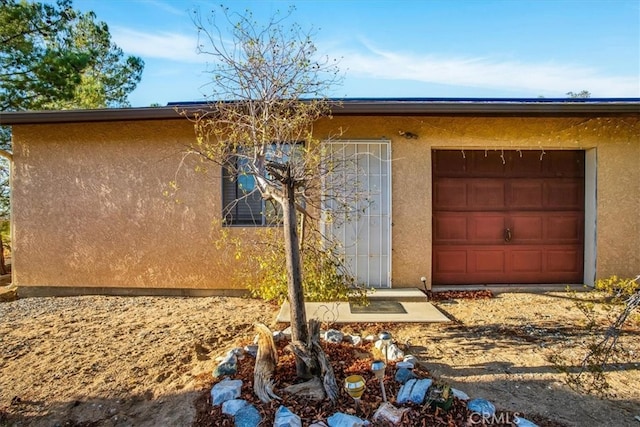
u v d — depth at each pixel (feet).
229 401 9.67
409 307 18.25
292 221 10.80
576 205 22.70
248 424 8.71
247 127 14.20
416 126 21.47
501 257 22.70
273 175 10.97
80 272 21.75
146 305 19.53
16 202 21.84
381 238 21.39
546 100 22.20
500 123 21.56
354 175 20.58
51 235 21.79
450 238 22.59
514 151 22.59
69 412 9.95
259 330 11.48
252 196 21.44
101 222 21.66
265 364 10.62
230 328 15.79
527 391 10.65
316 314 16.88
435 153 22.43
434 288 21.97
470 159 22.56
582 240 22.72
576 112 19.33
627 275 21.63
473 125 21.52
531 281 22.72
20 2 32.73
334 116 20.65
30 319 17.20
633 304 10.57
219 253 21.26
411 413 9.10
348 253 21.15
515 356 12.87
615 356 12.68
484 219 22.65
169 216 21.43
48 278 21.81
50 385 11.20
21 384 11.26
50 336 14.97
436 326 15.93
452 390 10.02
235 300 20.43
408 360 11.81
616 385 10.98
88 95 44.50
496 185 22.63
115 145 21.54
